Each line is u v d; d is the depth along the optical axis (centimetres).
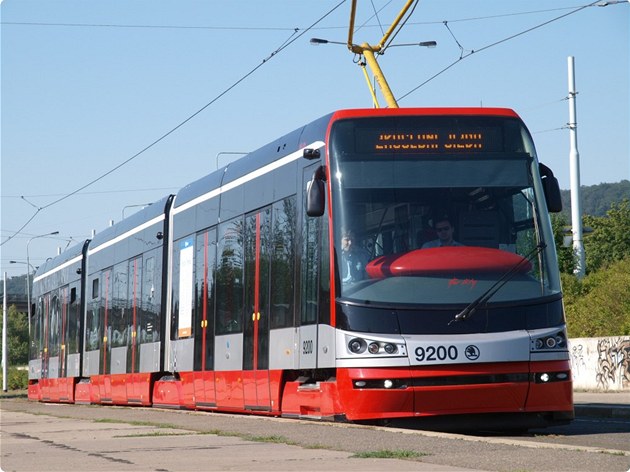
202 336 2097
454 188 1455
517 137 1489
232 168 2019
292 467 926
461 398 1361
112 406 2869
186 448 1163
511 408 1370
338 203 1464
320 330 1488
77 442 1313
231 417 1791
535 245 1436
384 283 1410
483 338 1374
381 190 1457
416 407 1365
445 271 1407
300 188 1619
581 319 3944
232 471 911
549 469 865
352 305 1414
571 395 1405
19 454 1161
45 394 3772
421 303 1395
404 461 951
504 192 1456
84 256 3359
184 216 2303
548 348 1389
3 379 8081
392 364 1370
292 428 1412
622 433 1445
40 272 4075
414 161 1469
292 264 1630
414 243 1430
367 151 1478
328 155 1492
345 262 1441
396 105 2431
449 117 1488
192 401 2148
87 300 3256
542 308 1405
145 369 2536
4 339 8038
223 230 2012
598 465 891
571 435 1412
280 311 1672
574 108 4591
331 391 1464
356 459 975
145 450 1152
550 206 1460
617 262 4438
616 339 3319
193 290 2181
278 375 1672
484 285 1402
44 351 3834
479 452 1010
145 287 2589
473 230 1437
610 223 7538
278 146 1759
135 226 2750
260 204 1811
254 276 1814
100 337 3045
